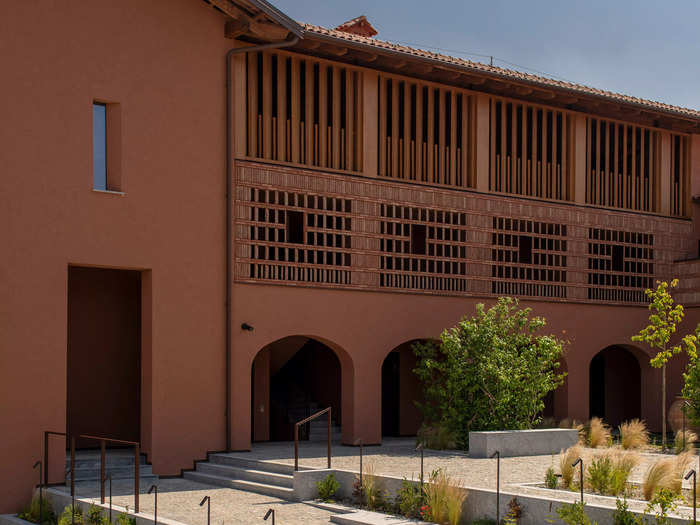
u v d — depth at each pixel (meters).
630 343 21.28
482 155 19.47
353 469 13.17
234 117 16.56
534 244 20.06
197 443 15.60
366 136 17.98
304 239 17.14
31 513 13.05
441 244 18.75
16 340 13.74
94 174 15.09
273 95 17.45
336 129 17.72
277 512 11.78
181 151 15.80
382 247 18.25
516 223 20.30
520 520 10.06
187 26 16.03
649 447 17.11
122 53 15.19
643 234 21.81
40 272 14.05
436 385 17.53
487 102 19.67
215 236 16.14
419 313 18.39
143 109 15.38
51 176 14.26
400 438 20.20
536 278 20.16
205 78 16.19
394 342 18.02
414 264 19.62
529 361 16.80
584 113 21.00
